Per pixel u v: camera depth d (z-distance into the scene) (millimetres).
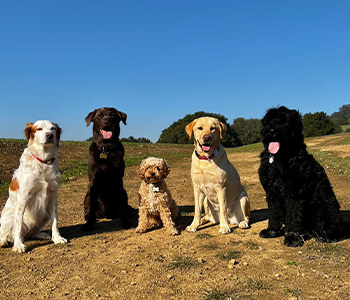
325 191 4195
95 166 5422
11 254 4250
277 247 4090
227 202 5137
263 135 4270
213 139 4578
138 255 4012
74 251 4301
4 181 10461
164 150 25062
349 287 2910
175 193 9055
